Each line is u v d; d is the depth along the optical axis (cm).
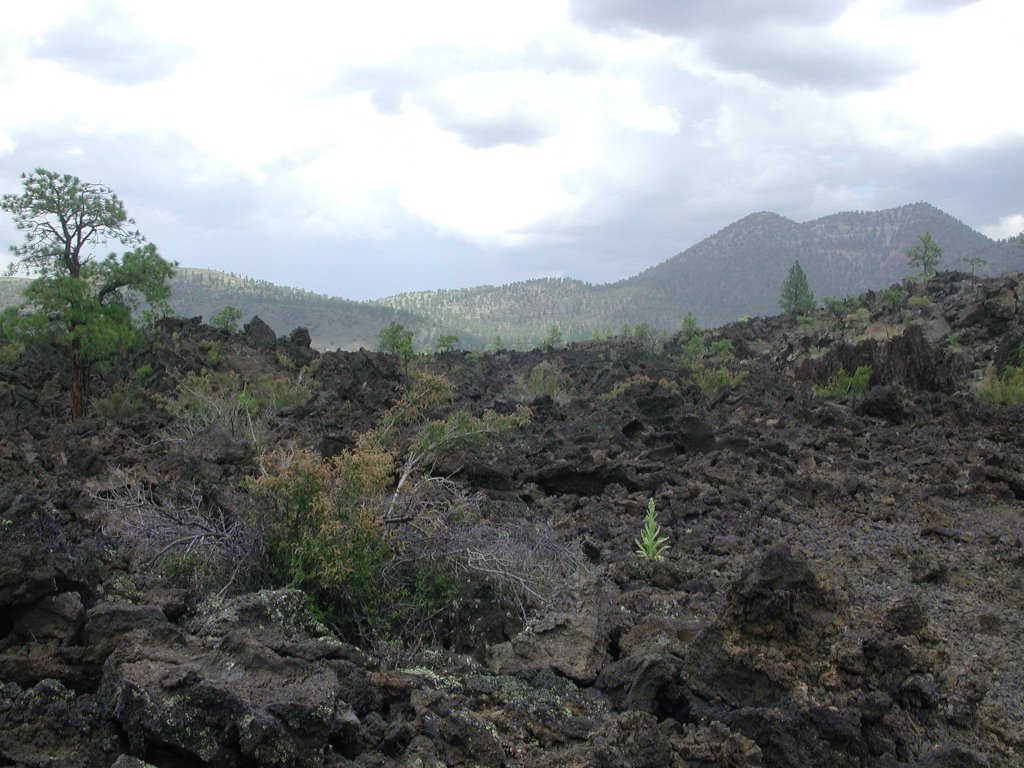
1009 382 2855
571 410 2497
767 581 600
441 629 756
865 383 3017
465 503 981
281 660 528
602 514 1272
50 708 501
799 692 567
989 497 1435
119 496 1054
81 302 2556
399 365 3788
